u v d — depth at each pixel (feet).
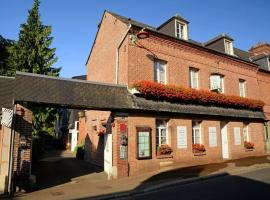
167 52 46.93
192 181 31.91
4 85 32.76
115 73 46.80
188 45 50.19
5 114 28.50
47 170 47.03
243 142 56.95
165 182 31.07
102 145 50.34
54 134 123.24
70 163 58.18
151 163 40.16
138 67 42.47
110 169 38.63
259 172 36.35
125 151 37.76
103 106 36.14
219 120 52.39
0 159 28.53
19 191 29.04
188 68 49.88
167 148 42.16
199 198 23.25
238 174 35.76
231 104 53.88
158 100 42.55
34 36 68.33
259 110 61.98
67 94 33.91
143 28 42.60
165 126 44.50
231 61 58.95
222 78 57.06
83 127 72.02
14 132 29.71
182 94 44.52
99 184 32.96
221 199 22.48
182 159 44.01
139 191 27.84
